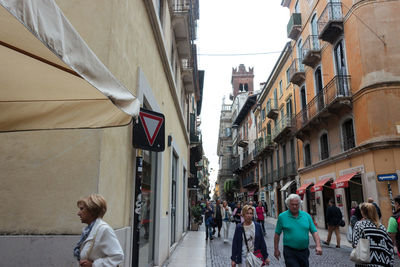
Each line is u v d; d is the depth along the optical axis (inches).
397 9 627.8
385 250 171.6
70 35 77.0
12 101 130.3
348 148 706.8
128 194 201.5
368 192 603.5
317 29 819.4
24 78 112.1
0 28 78.5
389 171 570.3
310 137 921.5
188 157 956.0
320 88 871.1
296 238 191.0
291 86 1114.1
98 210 102.9
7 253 138.3
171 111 461.7
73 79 112.2
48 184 147.0
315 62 876.6
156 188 336.8
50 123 135.9
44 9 66.5
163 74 376.2
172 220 495.8
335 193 749.9
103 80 95.0
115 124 133.0
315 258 393.4
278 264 358.6
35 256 137.8
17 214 144.3
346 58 698.8
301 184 999.0
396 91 597.9
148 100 264.1
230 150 2861.7
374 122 600.7
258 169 1688.0
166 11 407.8
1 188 146.1
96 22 165.3
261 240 197.8
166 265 343.0
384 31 624.1
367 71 625.0
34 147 150.2
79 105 132.5
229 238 650.8
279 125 1268.5
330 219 491.8
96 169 147.9
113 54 168.7
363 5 645.3
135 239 176.6
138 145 194.5
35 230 142.9
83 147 150.3
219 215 656.4
